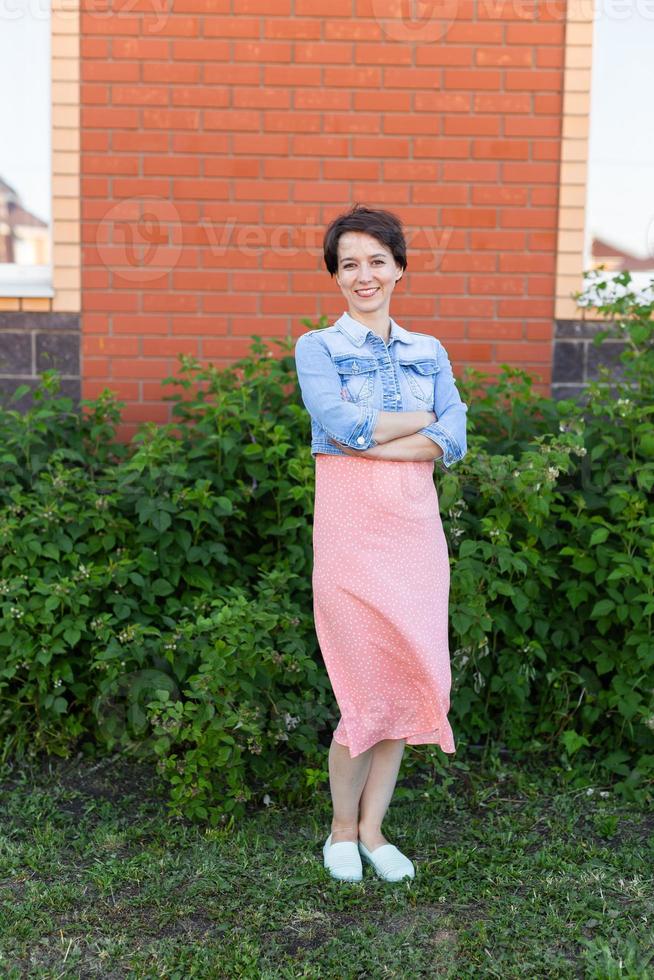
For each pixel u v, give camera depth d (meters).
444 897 2.97
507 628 3.94
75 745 4.01
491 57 4.66
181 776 3.44
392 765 3.13
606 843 3.37
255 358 4.48
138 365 4.78
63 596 3.71
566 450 3.82
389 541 2.96
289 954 2.72
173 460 4.10
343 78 4.66
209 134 4.67
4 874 3.08
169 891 2.99
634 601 3.84
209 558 3.92
